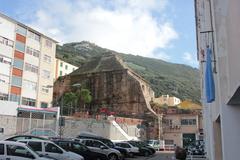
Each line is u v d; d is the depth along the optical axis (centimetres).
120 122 6919
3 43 5631
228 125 1340
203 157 3356
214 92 1505
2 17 5616
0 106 5122
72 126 5266
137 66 17625
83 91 8900
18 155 1438
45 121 4856
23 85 6016
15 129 4419
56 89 9944
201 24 2638
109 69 9862
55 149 1902
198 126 7625
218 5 1413
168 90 14512
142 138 7475
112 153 2722
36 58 6378
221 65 1352
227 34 1129
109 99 9325
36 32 6378
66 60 13275
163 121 8019
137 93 9081
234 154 1320
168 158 3741
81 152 2392
